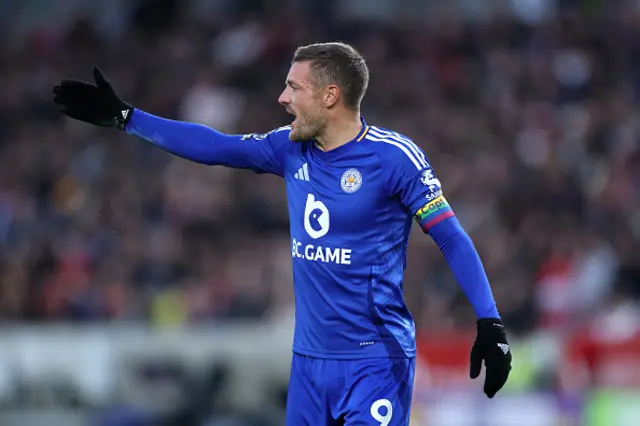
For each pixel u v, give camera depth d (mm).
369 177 16531
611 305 44750
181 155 17812
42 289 44625
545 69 62531
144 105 62375
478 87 61375
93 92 17906
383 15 69625
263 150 17438
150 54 65875
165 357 36000
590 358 37969
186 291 44219
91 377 35906
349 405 16656
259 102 60938
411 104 60281
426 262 45906
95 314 43188
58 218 51938
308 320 16969
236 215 50969
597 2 68000
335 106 16750
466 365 37250
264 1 68062
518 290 44062
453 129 57562
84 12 71188
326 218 16641
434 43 63969
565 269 45125
